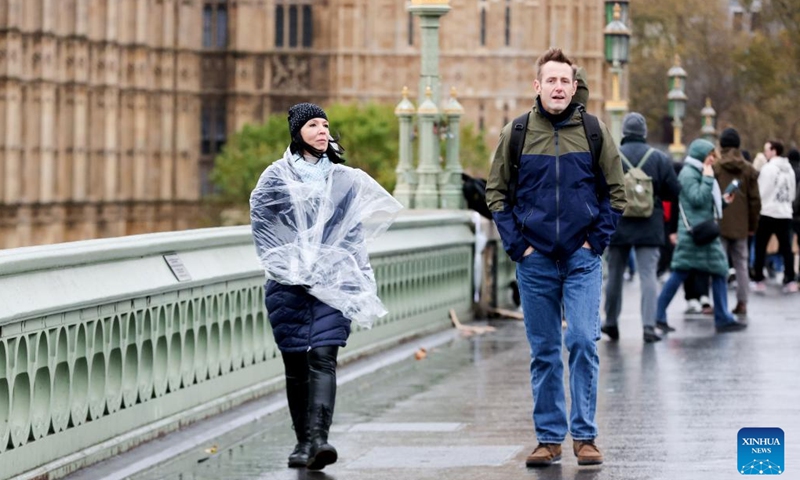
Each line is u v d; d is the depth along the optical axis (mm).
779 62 159875
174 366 21750
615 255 33469
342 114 155375
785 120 161500
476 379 27359
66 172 151375
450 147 40750
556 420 19031
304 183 18984
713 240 35656
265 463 19484
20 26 142375
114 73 156375
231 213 162625
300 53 171250
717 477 17875
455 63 169500
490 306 40500
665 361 29672
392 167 152250
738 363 29203
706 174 35375
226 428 22000
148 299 20703
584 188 18781
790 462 18750
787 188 50375
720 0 171125
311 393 18828
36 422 17891
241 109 171000
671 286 35688
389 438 21156
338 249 19031
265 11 171000
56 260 18359
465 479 18172
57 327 18266
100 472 18750
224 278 23109
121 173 161125
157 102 165500
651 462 18875
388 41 171375
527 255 18906
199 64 170250
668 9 170000
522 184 18891
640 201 32750
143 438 20609
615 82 60938
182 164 168000
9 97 141375
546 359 19016
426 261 35156
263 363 25156
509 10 169125
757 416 22375
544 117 18828
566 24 169125
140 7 160625
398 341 32750
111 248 19859
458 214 38312
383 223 19547
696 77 169125
